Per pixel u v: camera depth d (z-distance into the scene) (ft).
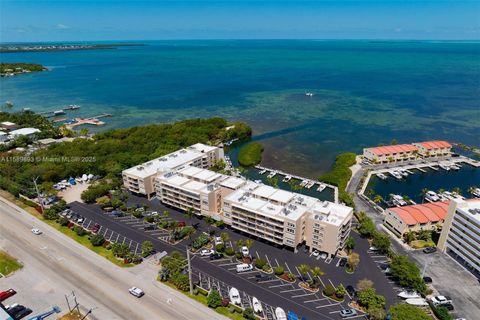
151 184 615.16
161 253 463.42
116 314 360.89
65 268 433.07
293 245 458.09
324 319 358.23
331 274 425.69
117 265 439.63
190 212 546.67
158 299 382.83
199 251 470.39
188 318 356.79
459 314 365.40
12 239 493.77
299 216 453.99
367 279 416.87
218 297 371.15
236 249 474.90
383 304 361.30
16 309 360.48
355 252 469.16
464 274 425.69
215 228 528.22
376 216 567.18
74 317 354.95
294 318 350.02
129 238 501.56
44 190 629.51
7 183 635.25
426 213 513.45
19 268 431.84
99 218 555.28
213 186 547.49
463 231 433.07
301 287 403.34
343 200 600.80
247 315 354.74
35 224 534.78
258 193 525.34
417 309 336.29
